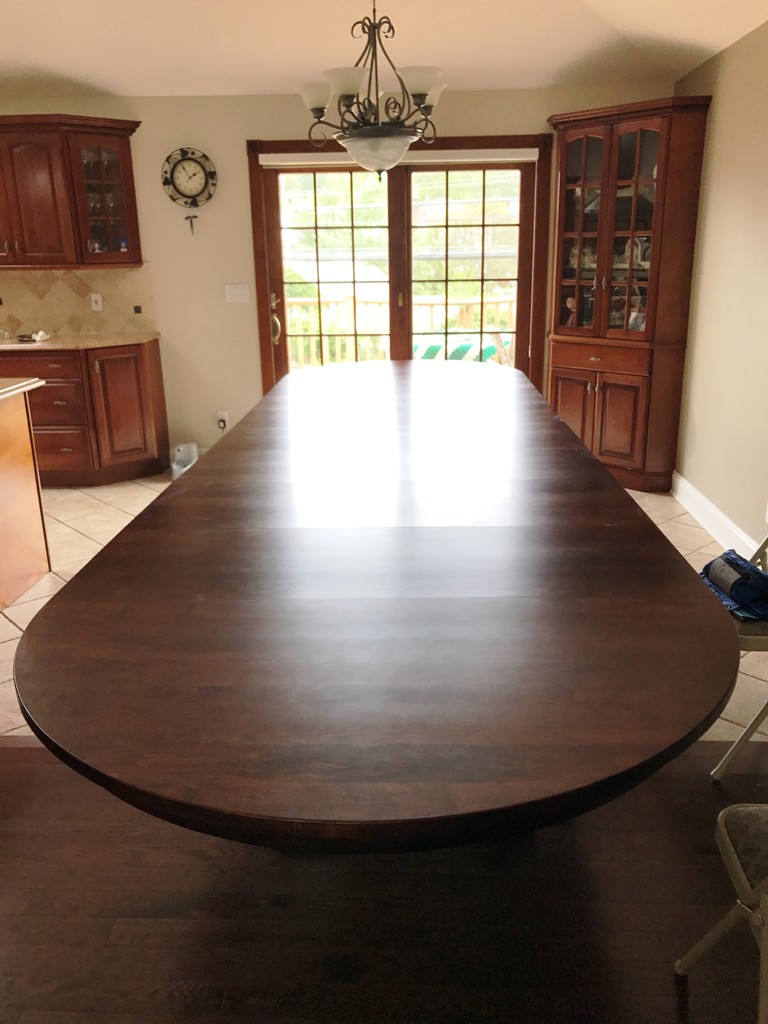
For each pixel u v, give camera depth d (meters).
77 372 4.84
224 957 1.67
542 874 1.88
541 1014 1.54
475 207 5.06
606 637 1.28
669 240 4.35
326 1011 1.55
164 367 5.39
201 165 4.99
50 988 1.61
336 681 1.17
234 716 1.09
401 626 1.32
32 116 4.58
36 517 3.60
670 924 1.74
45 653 1.25
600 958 1.66
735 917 1.42
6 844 1.99
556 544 1.67
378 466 2.23
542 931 1.72
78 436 4.96
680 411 4.64
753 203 3.64
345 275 5.24
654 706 1.09
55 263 4.86
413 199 5.08
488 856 1.93
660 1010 1.55
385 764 0.99
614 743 1.02
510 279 5.18
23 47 4.38
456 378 3.58
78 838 2.01
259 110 4.91
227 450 2.42
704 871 1.88
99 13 4.13
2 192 4.75
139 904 1.81
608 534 1.72
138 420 5.14
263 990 1.60
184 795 0.94
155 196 5.07
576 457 2.30
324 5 4.12
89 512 4.59
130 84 4.76
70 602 1.43
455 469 2.20
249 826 0.92
